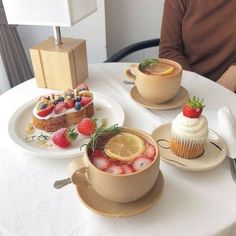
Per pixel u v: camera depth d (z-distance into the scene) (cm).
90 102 80
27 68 162
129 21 185
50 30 164
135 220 54
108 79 100
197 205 56
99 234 51
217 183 61
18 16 85
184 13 137
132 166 51
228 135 69
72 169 52
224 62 138
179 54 139
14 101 90
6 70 153
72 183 57
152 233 51
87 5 90
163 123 78
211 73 142
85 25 160
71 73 92
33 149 68
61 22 84
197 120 63
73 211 55
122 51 143
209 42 136
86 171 53
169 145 69
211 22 133
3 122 80
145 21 186
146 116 81
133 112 83
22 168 65
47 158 67
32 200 58
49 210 56
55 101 79
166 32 141
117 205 55
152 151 54
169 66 86
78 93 83
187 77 100
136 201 55
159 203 57
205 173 63
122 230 52
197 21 134
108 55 197
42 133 76
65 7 81
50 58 90
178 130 63
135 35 192
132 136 57
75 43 94
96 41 167
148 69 84
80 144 71
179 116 65
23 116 81
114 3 178
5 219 54
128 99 89
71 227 52
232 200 57
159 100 83
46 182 62
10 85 156
